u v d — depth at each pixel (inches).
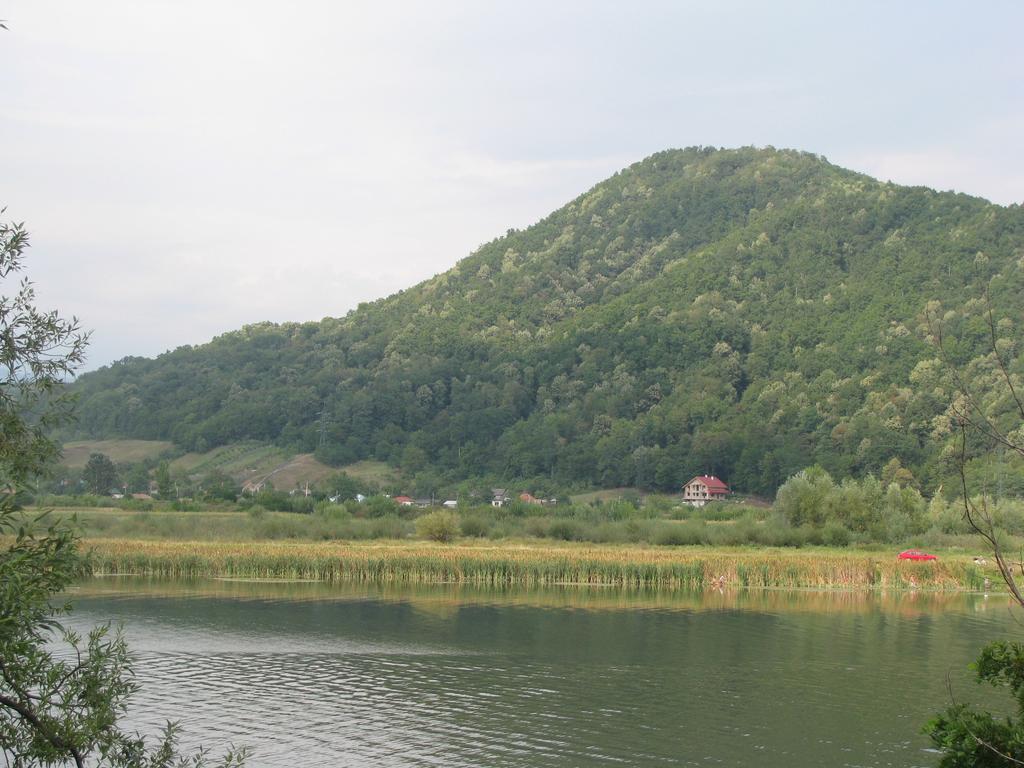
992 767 618.5
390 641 2003.0
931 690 1644.9
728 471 7032.5
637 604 2650.1
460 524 4242.1
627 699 1558.8
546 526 4330.7
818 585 3169.3
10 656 538.3
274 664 1756.9
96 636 624.7
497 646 1980.8
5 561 539.8
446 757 1235.2
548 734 1348.4
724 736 1355.8
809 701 1558.8
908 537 4207.7
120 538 3553.2
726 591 3024.1
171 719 1376.7
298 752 1242.0
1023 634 2129.7
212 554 3065.9
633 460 7249.0
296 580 2999.5
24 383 578.2
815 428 7012.8
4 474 559.8
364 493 6835.6
